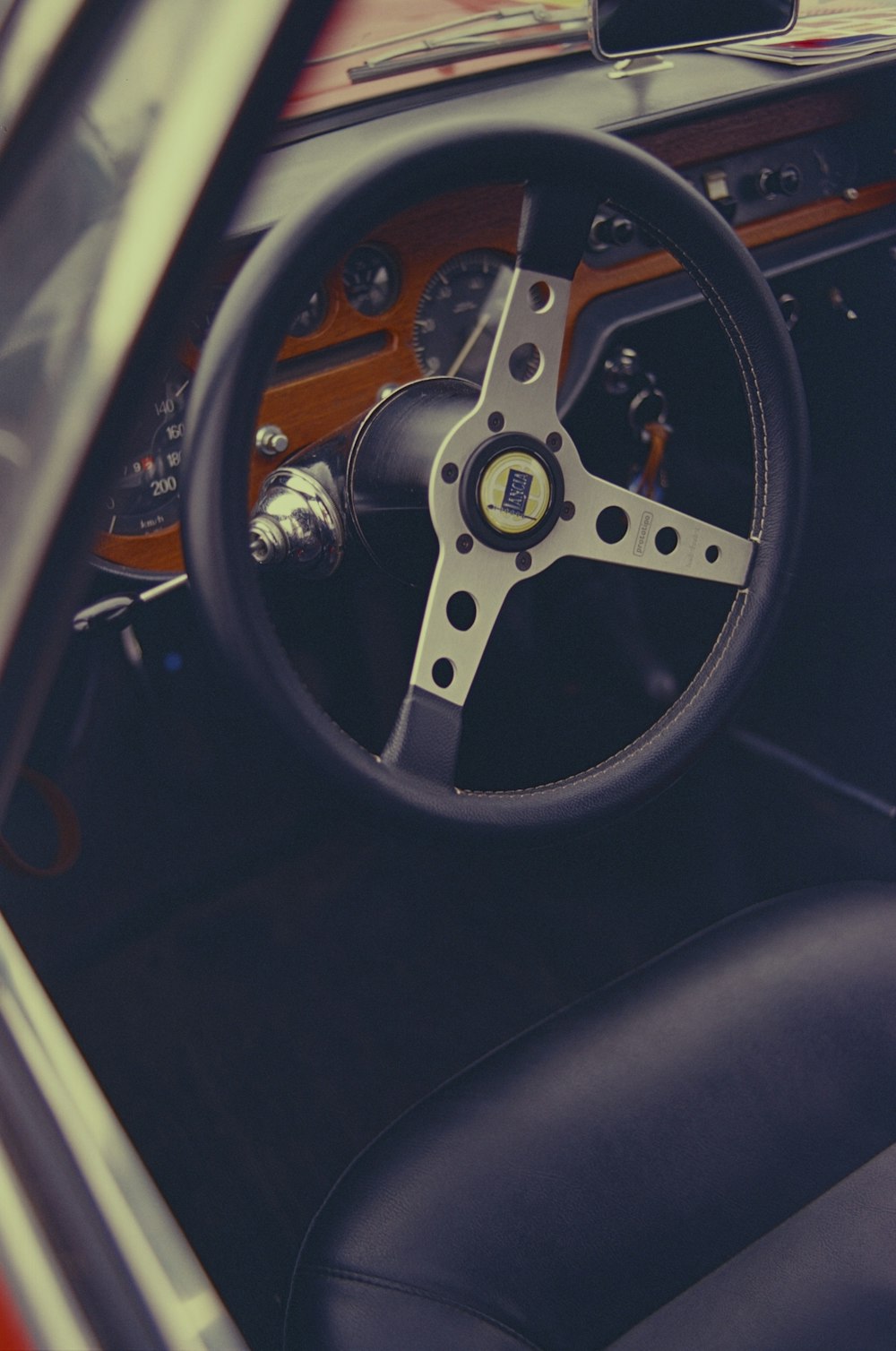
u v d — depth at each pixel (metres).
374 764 0.89
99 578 1.17
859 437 1.37
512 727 1.35
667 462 1.34
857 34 1.29
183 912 1.44
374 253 1.08
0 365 0.65
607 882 1.41
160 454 1.09
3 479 0.64
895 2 1.38
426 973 1.37
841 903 0.98
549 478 0.92
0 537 0.64
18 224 0.63
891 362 1.34
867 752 1.35
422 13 1.23
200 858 1.47
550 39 1.24
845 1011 0.92
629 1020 0.92
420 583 0.98
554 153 0.87
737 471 1.36
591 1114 0.87
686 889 1.38
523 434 0.91
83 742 1.40
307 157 1.12
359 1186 0.86
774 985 0.93
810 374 1.37
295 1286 0.83
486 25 1.23
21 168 0.63
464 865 1.46
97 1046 1.33
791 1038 0.90
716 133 1.21
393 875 1.46
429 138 0.85
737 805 1.42
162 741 1.44
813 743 1.39
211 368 0.82
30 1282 0.63
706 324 1.26
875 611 1.36
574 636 1.32
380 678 1.27
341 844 1.49
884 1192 0.84
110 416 0.61
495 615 0.93
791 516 0.97
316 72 1.18
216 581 0.84
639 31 1.13
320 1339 0.80
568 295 0.91
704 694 0.97
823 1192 0.85
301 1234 1.19
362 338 1.12
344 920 1.42
